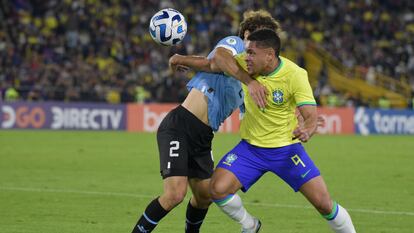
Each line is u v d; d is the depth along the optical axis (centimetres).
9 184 3619
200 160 2047
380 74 10444
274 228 2533
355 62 10656
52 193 3328
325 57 10525
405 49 11088
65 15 9862
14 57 8794
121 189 3500
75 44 9462
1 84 8238
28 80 8375
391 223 2658
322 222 2656
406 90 10231
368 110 8544
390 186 3762
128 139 6631
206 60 2025
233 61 1933
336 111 8394
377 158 5366
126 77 9081
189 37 10038
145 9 10481
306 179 1958
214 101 2017
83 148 5662
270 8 11212
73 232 2409
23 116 7438
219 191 1964
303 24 11031
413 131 8706
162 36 2117
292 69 1914
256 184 3738
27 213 2777
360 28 11300
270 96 1927
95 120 7738
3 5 9775
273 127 1961
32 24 9625
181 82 8894
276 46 1898
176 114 2025
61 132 7275
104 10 10181
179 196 1942
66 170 4262
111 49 9506
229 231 2461
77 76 8556
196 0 10788
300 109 1912
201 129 2016
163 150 1984
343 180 4009
